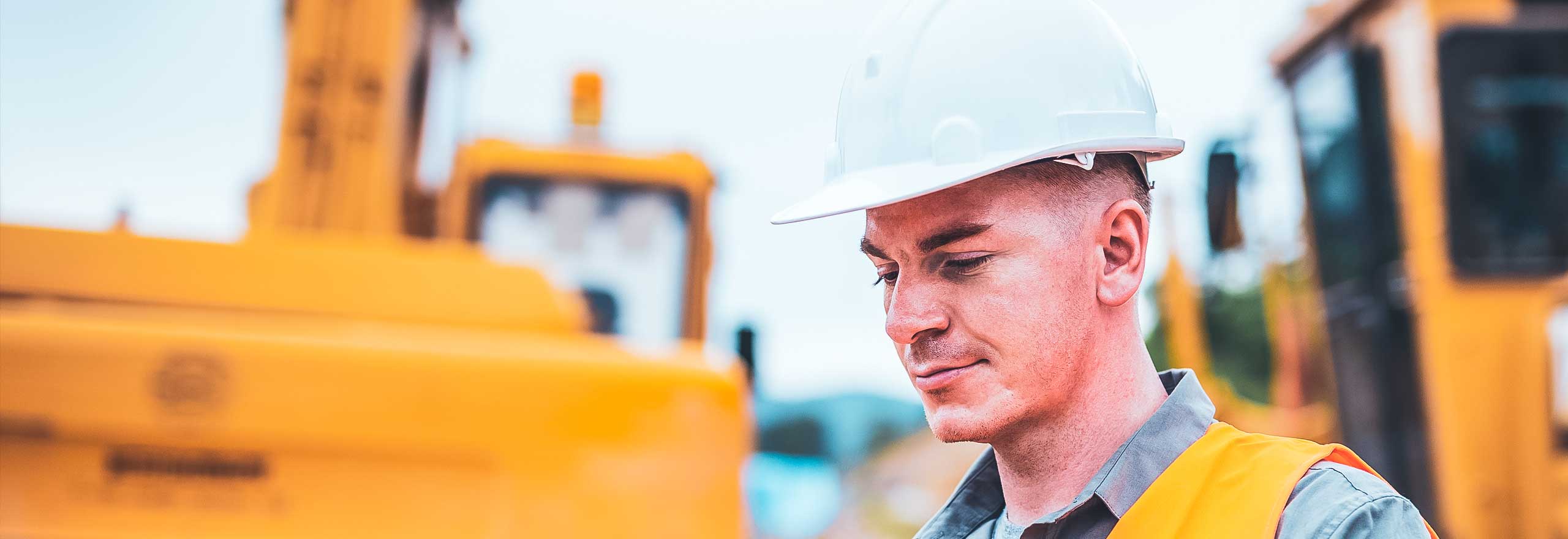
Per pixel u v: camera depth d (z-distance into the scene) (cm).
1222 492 134
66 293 288
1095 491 141
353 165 516
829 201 157
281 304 295
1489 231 538
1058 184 148
